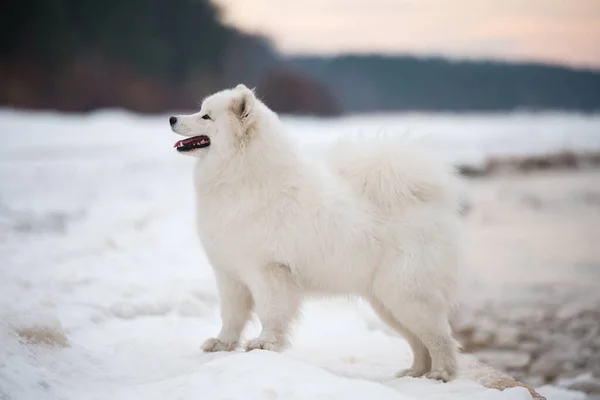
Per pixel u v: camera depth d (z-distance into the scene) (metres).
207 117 5.86
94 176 19.77
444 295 5.76
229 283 5.95
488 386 5.61
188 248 11.09
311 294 5.98
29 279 8.12
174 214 14.45
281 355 5.01
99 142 28.14
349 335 7.18
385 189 5.79
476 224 16.75
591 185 23.25
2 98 48.28
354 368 6.04
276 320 5.67
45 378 4.69
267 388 4.38
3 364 4.60
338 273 5.73
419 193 5.88
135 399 4.45
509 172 25.77
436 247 5.71
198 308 7.66
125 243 11.09
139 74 59.09
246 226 5.63
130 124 35.22
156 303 7.53
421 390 5.21
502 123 48.16
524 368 8.05
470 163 24.89
